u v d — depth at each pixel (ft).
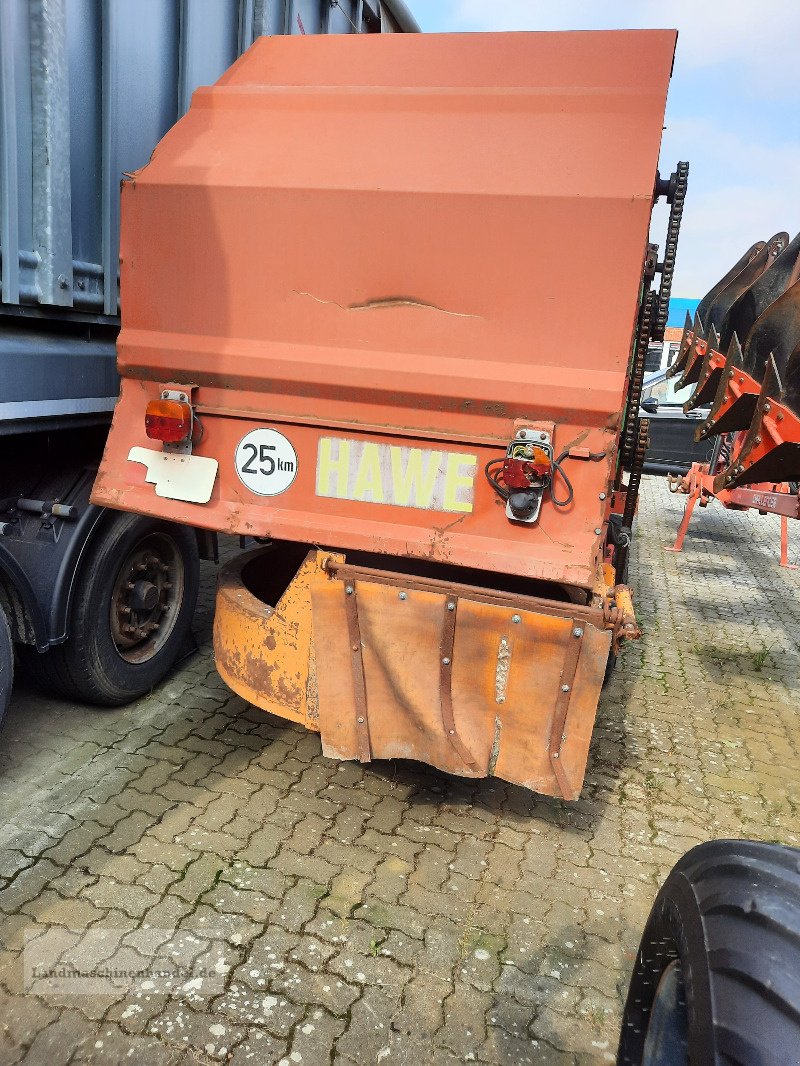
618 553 11.34
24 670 10.14
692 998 4.33
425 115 7.82
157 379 8.27
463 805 9.43
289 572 11.68
